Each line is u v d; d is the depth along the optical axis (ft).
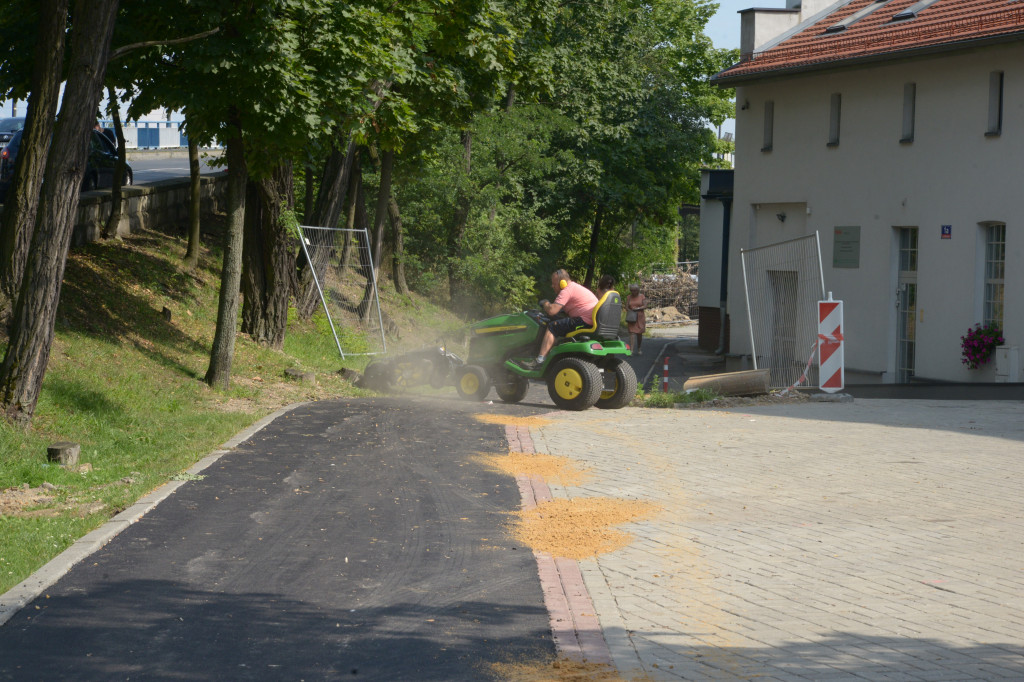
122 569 22.48
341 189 76.64
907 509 29.27
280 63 43.55
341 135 57.52
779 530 26.76
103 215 69.46
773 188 87.20
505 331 55.26
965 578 22.57
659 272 206.69
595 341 52.21
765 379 59.36
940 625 19.44
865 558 24.13
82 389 42.09
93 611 19.81
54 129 36.45
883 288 77.25
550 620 19.67
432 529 26.53
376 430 42.01
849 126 79.61
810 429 45.42
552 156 124.98
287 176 65.92
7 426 35.17
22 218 41.86
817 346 61.46
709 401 56.18
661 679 16.67
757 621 19.66
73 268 59.98
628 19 128.88
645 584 22.04
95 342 50.31
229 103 45.78
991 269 69.62
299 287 78.13
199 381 50.98
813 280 80.89
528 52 78.33
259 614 19.85
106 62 36.88
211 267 75.87
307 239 75.05
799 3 97.81
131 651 17.85
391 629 19.11
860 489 32.07
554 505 29.48
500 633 18.92
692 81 173.78
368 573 22.62
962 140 70.59
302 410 47.11
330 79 46.70
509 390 55.57
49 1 38.22
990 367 68.54
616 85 130.11
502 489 31.58
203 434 39.47
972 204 69.87
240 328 65.82
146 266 67.26
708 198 114.52
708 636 18.79
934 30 72.79
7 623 19.08
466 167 108.78
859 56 75.77
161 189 79.41
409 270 109.50
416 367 59.16
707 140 146.10
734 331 90.94
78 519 26.22
